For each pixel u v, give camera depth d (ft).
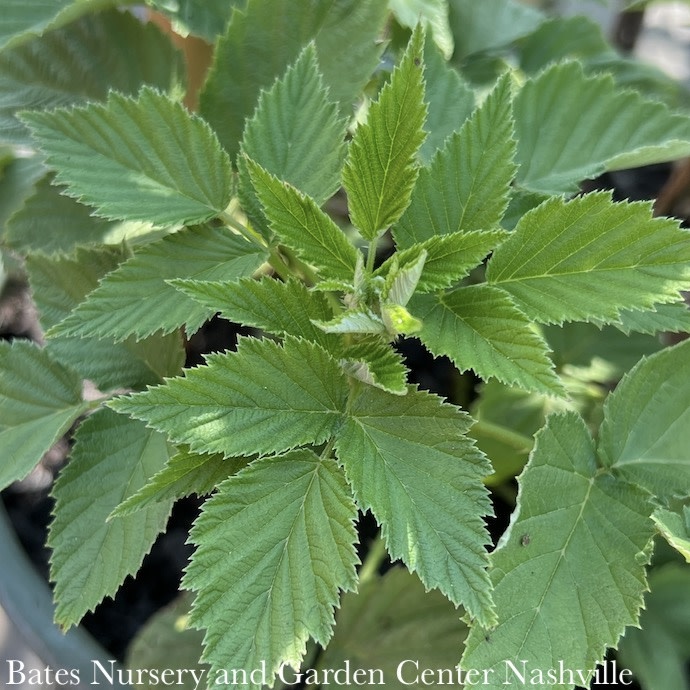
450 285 1.61
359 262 1.65
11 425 1.80
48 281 1.84
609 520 1.66
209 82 1.84
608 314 1.60
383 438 1.60
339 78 1.86
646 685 1.86
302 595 1.55
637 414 1.72
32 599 1.94
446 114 1.90
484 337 1.59
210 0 1.95
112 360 1.83
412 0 1.95
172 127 1.72
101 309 1.68
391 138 1.60
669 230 1.58
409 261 1.61
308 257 1.64
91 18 1.94
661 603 1.91
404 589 1.93
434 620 1.90
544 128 1.94
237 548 1.55
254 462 1.57
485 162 1.67
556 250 1.63
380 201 1.64
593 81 1.93
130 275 1.69
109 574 1.75
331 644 1.92
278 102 1.74
